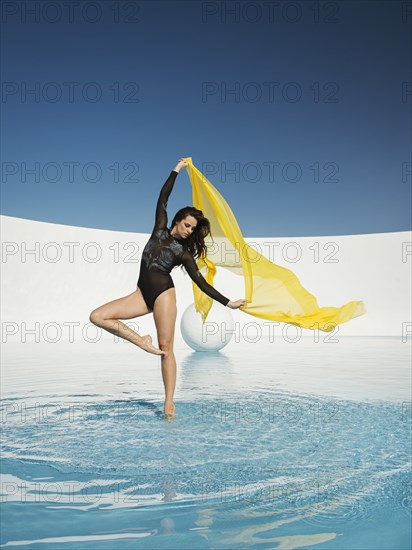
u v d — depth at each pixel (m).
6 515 2.44
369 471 3.06
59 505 2.57
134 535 2.22
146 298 4.48
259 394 5.57
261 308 5.41
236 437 3.81
